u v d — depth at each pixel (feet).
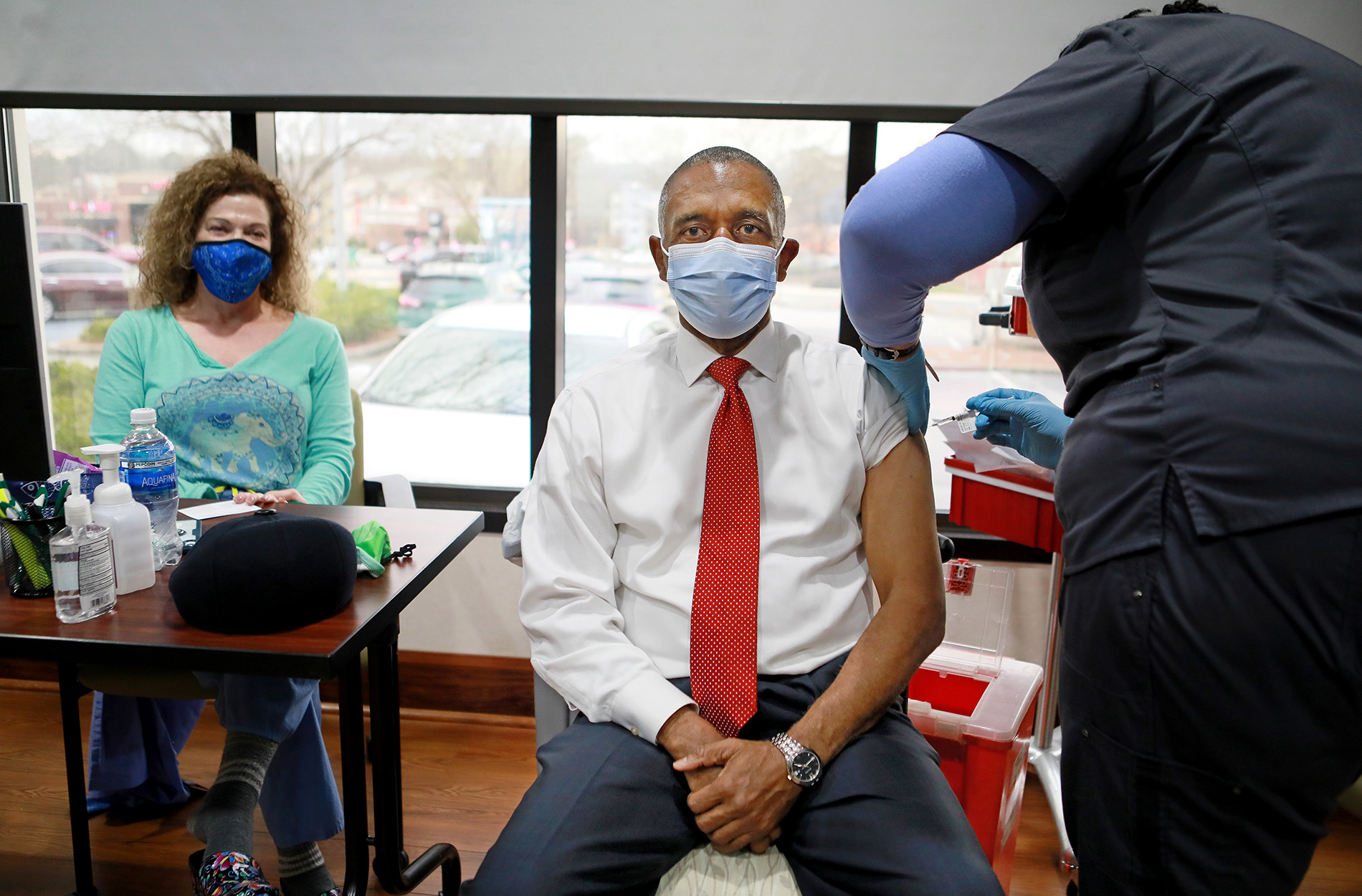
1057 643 7.02
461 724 8.34
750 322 4.26
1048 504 5.70
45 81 7.80
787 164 7.95
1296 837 3.10
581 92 7.54
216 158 6.64
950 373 8.19
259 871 4.95
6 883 6.02
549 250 8.05
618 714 4.03
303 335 6.83
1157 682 3.08
